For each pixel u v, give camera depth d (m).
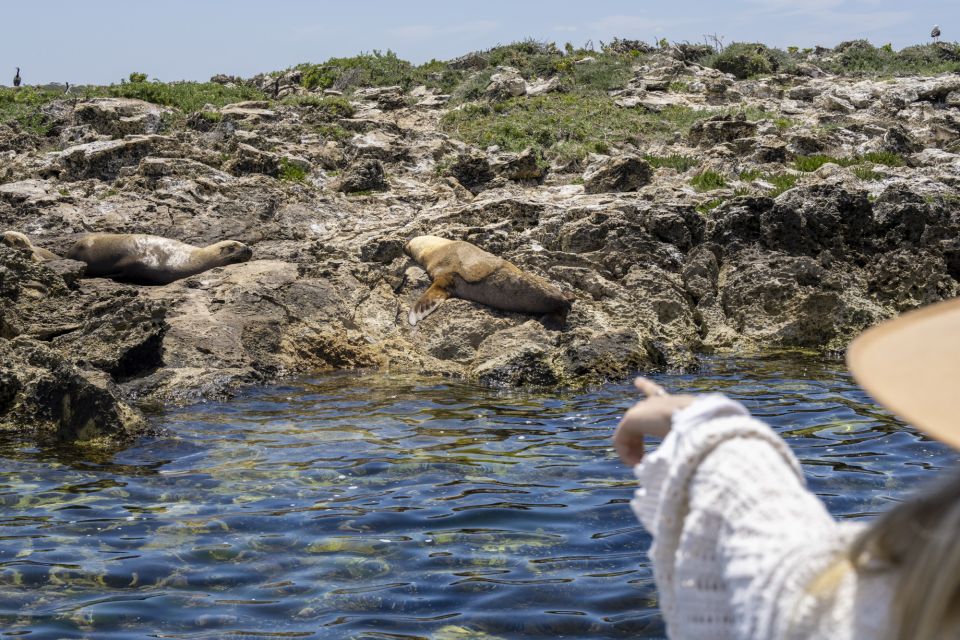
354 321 14.42
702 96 35.91
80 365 9.87
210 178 21.11
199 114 27.95
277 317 13.82
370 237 17.88
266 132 27.61
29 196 19.70
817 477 7.51
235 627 5.10
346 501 7.23
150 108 28.39
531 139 29.38
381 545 6.29
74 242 16.86
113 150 22.64
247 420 10.04
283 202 20.25
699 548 1.25
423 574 5.78
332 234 18.62
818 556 1.10
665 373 12.57
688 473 1.32
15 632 5.03
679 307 15.29
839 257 16.67
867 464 7.85
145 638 4.97
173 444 8.97
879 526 1.02
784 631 1.07
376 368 13.16
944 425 0.90
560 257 16.16
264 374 12.52
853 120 31.92
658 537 1.34
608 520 6.71
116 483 7.71
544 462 8.28
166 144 22.97
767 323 15.21
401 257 16.36
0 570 5.86
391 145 26.89
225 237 17.84
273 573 5.84
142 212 18.78
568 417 10.09
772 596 1.11
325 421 9.97
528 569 5.83
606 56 41.28
